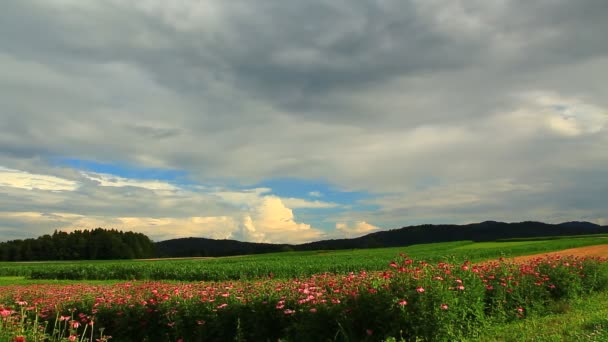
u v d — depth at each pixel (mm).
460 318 8820
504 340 8633
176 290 11305
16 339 6301
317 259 44688
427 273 9008
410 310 8055
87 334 11188
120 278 39844
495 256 43500
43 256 108562
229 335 9711
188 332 10156
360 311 8461
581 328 9055
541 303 11883
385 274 9047
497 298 10492
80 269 42062
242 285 11352
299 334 8750
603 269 15664
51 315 11508
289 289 9930
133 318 10922
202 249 133250
